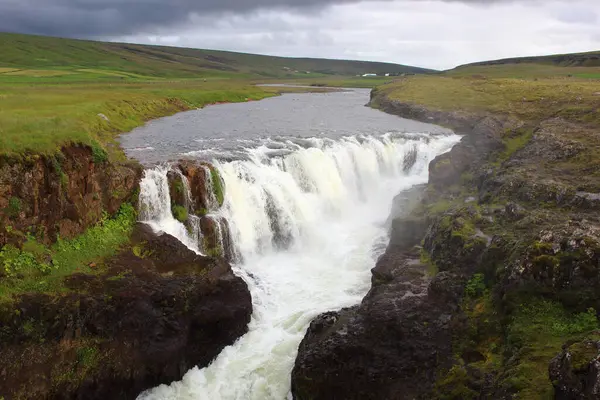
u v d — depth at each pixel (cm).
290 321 2405
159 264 2381
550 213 2414
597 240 1859
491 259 2120
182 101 7369
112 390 1942
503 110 5600
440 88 8012
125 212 2659
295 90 14125
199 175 2998
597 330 1502
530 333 1705
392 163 4534
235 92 9312
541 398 1388
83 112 4466
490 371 1688
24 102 4562
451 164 3809
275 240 3288
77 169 2400
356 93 13288
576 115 4588
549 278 1842
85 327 1950
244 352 2234
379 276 2483
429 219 2880
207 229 2859
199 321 2188
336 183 3931
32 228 2162
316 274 2889
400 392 1831
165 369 2048
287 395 2027
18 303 1866
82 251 2284
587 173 2938
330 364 1953
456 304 2058
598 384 1180
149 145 4022
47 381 1811
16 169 2136
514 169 3153
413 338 1950
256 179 3338
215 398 2030
